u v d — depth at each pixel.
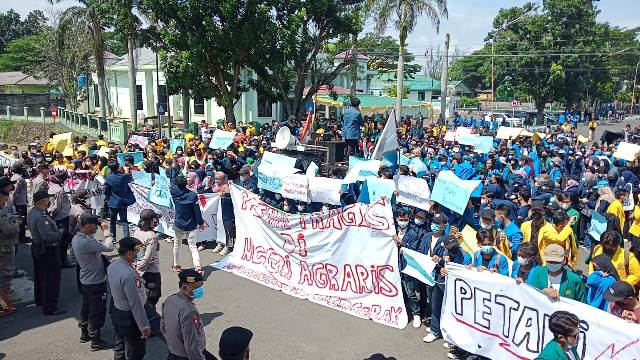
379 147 11.20
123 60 46.91
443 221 7.77
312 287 9.42
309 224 9.38
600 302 6.41
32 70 52.53
